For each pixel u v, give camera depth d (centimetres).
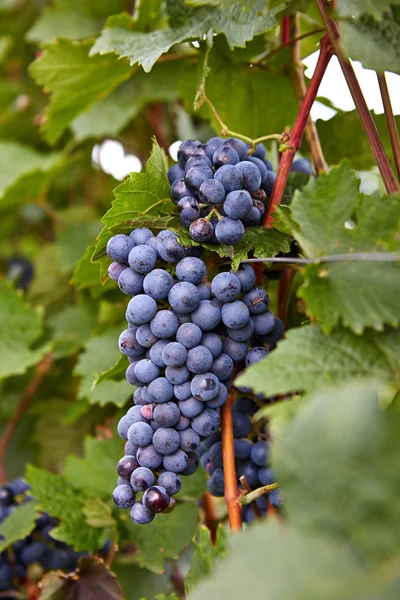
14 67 129
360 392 52
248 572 51
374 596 49
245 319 61
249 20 68
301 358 57
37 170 103
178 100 103
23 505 80
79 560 72
